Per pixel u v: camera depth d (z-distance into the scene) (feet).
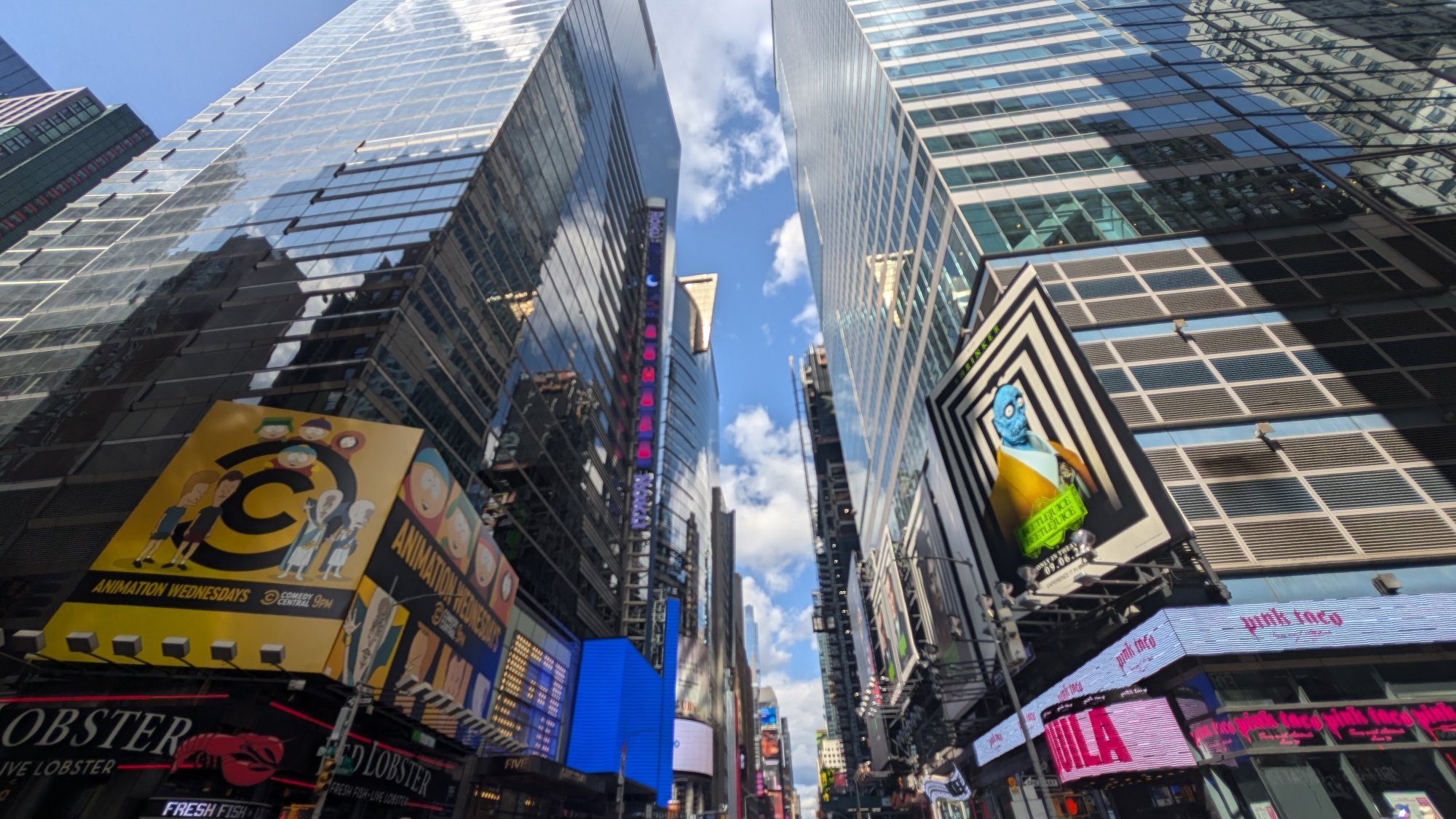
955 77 170.50
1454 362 81.46
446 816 102.27
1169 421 84.02
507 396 143.02
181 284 117.39
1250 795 58.70
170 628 65.16
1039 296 96.99
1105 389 87.40
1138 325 96.22
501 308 145.28
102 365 102.53
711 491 428.15
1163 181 120.88
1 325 113.29
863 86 206.90
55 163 433.89
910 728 215.72
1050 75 161.27
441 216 126.31
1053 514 90.84
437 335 116.06
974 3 208.23
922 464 161.99
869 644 261.24
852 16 223.51
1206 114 136.05
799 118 413.18
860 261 235.40
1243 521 73.77
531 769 112.68
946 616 135.85
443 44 213.87
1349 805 55.16
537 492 154.20
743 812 404.57
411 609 80.89
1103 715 74.79
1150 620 69.62
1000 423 104.88
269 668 64.28
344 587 70.28
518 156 164.55
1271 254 102.06
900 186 168.66
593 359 224.74
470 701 97.19
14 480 86.38
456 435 117.50
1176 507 73.36
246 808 61.93
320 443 82.02
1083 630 88.48
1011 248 115.44
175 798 57.57
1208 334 92.68
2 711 61.11
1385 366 83.30
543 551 152.97
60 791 57.77
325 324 105.09
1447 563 66.80
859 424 285.43
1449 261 92.32
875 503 246.47
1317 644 62.54
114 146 479.00
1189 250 106.22
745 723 472.03
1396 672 61.21
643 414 326.85
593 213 246.27
